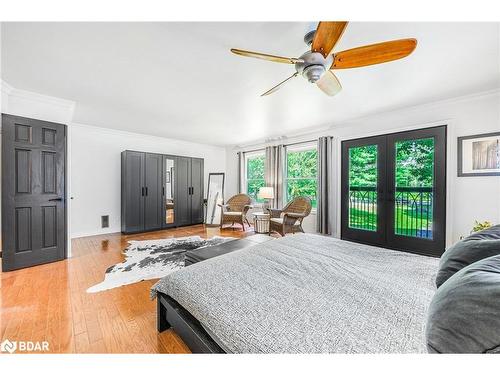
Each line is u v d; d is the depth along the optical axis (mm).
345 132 4113
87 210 4496
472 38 1694
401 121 3422
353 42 1739
